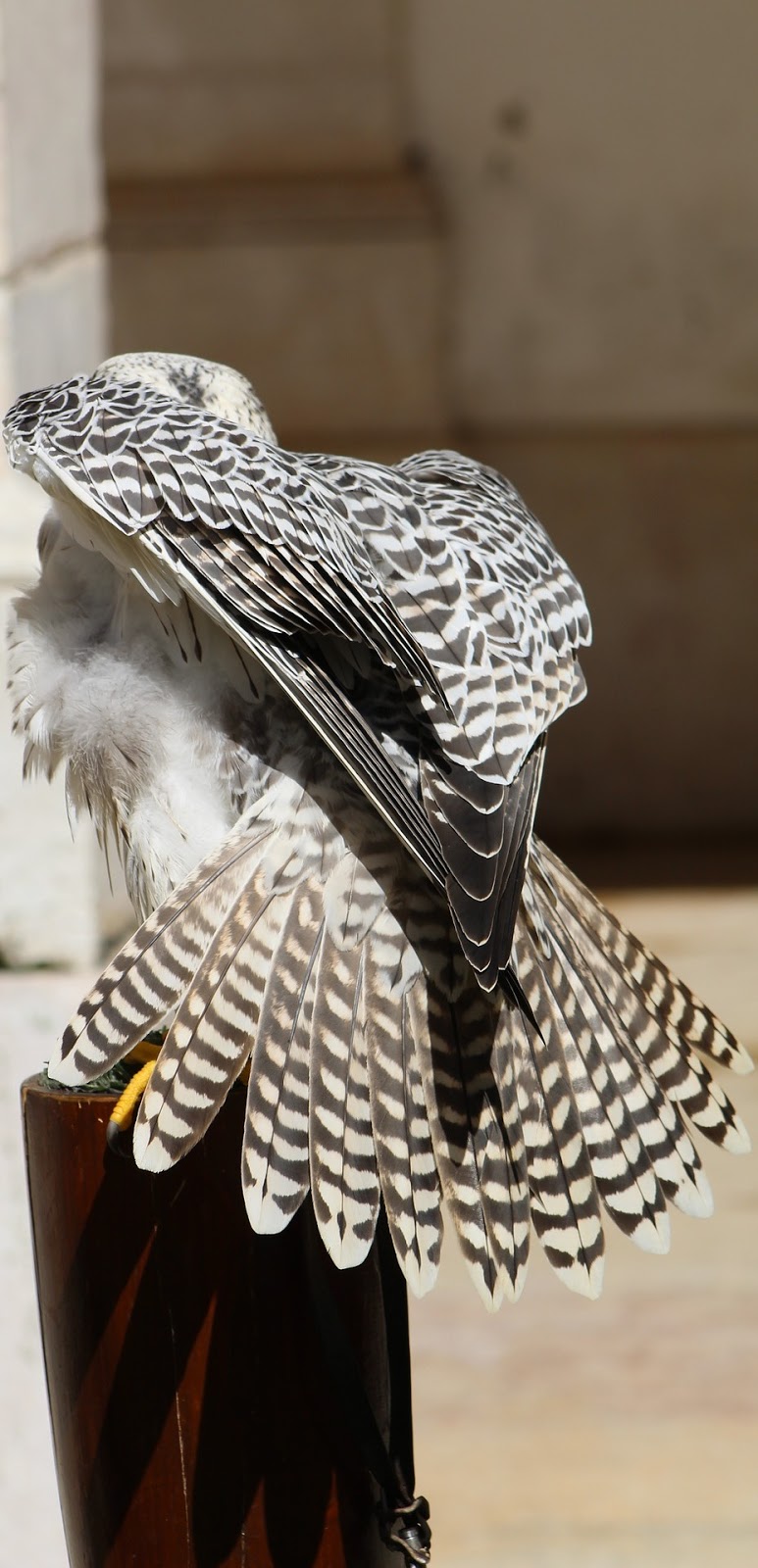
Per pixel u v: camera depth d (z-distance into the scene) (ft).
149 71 64.85
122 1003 12.28
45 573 14.43
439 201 67.56
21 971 22.56
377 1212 11.82
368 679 12.70
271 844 12.80
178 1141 11.67
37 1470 22.35
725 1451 25.32
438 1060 12.34
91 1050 12.10
